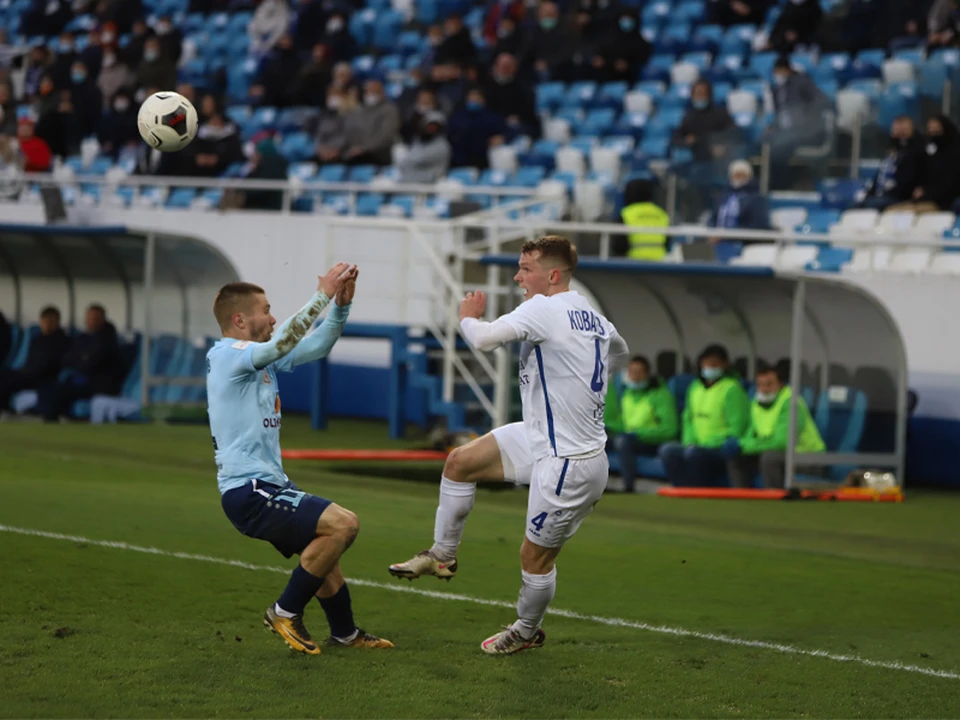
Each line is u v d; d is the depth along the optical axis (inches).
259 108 3533.5
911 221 2394.2
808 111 2551.7
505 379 2098.9
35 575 1126.4
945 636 1073.5
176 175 3191.4
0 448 2030.0
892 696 877.2
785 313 2081.7
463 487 942.4
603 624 1071.0
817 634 1064.2
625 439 2050.9
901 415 2060.8
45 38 4291.3
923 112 2518.5
